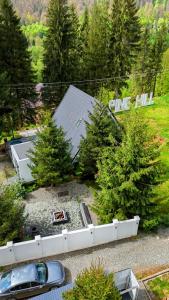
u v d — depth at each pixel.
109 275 11.29
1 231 15.79
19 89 34.62
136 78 45.38
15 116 35.06
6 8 31.78
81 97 25.55
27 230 18.92
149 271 15.18
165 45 45.91
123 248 16.78
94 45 40.56
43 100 38.28
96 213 18.41
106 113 21.19
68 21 36.25
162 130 31.84
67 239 16.30
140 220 17.41
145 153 16.09
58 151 20.94
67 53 36.94
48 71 37.56
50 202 21.45
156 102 40.78
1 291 13.78
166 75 47.03
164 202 20.14
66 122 25.73
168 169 24.22
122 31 39.56
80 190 22.48
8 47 32.78
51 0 35.06
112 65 41.56
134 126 16.36
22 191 22.06
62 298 11.94
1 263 16.16
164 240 17.25
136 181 16.56
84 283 10.62
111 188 16.81
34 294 14.17
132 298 13.11
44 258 16.50
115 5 39.16
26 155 21.41
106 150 17.53
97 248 16.94
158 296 13.84
